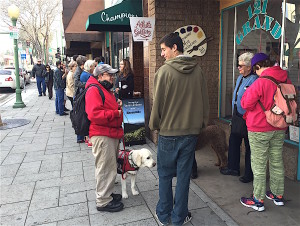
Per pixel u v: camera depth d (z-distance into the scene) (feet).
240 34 16.39
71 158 15.76
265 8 14.20
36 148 17.67
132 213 9.91
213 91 18.25
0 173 13.66
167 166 8.48
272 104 9.06
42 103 38.52
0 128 23.06
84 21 38.93
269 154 10.00
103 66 9.57
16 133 21.57
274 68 9.30
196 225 9.13
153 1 16.42
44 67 46.70
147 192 11.50
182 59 7.96
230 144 13.08
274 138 9.57
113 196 10.69
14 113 30.55
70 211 10.11
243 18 16.01
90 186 12.14
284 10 12.93
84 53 62.23
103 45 44.50
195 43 17.37
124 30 23.35
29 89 62.23
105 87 9.73
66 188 11.97
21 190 11.82
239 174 13.20
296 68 12.71
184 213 8.63
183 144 8.02
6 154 16.52
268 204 10.47
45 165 14.71
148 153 10.24
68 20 38.47
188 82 7.89
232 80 17.81
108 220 9.48
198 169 14.06
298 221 9.36
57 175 13.38
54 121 26.09
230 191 11.61
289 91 9.06
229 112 18.38
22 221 9.51
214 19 17.49
